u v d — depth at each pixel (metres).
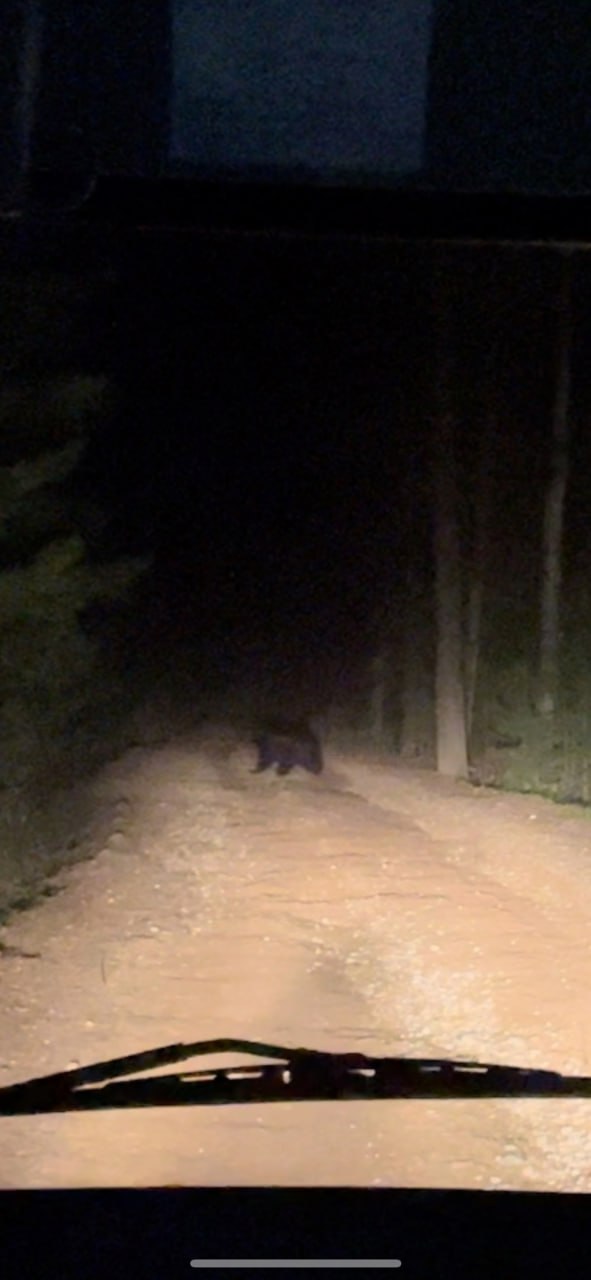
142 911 11.56
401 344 23.16
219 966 10.24
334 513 24.81
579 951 10.92
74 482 14.78
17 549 13.00
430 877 13.07
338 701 24.02
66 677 14.05
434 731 22.42
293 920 11.52
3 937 10.73
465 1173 6.73
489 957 10.70
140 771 16.98
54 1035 8.62
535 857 14.33
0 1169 6.45
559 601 19.34
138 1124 7.06
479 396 20.48
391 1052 8.59
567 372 19.34
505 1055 8.54
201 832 14.30
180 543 24.64
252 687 24.52
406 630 22.91
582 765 18.59
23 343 12.73
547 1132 7.36
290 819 15.17
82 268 13.38
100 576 15.08
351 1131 7.18
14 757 12.59
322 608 24.66
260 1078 4.36
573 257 19.17
